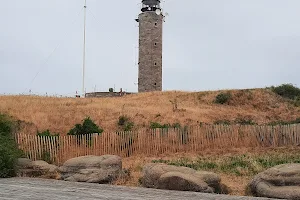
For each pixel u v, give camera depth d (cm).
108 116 3750
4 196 1021
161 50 5766
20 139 2105
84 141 2416
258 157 2180
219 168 1808
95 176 1488
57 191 1134
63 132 3152
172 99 4881
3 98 4303
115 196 1052
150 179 1319
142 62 5703
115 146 2552
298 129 2861
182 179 1220
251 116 4194
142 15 5731
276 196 1088
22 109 3712
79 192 1124
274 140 2859
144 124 3488
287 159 2044
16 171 1594
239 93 4988
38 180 1443
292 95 5044
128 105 4334
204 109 4356
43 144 2205
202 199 1024
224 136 2867
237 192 1280
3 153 1573
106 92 5909
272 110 4588
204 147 2791
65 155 2278
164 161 2153
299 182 1127
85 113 3791
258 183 1175
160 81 5741
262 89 5169
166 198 1029
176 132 2773
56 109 3866
